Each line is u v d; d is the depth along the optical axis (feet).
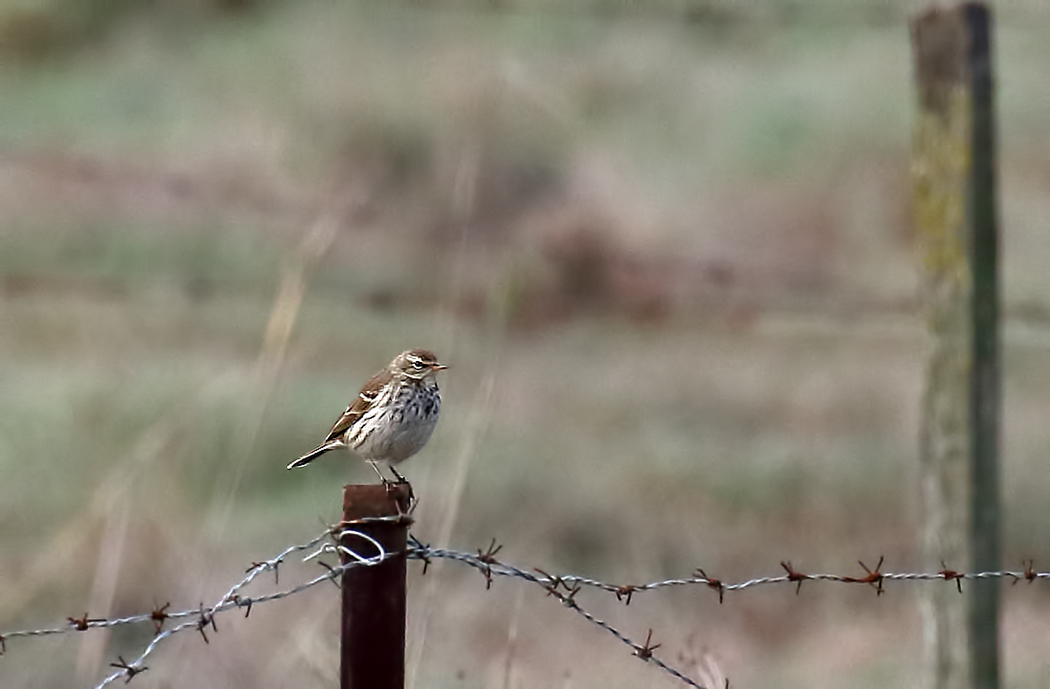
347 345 52.13
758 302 62.23
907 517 45.19
